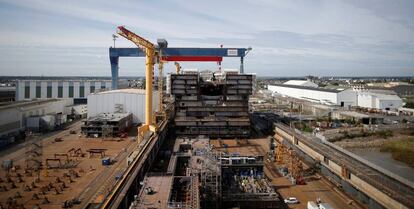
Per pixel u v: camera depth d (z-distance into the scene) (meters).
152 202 33.84
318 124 102.38
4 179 51.88
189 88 96.62
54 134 89.94
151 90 81.69
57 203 43.31
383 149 71.31
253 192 49.66
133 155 60.59
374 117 104.19
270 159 71.56
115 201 38.31
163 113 104.94
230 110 97.19
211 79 100.62
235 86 97.31
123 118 92.94
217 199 46.44
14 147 73.19
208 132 95.31
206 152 61.81
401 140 77.25
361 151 71.50
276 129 102.00
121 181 44.91
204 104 96.94
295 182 57.38
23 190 47.75
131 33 72.81
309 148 72.75
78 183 51.03
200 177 46.47
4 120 78.44
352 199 50.44
